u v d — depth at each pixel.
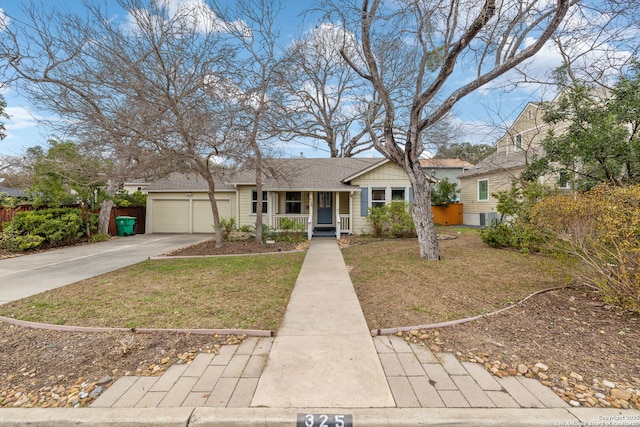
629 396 2.34
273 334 3.52
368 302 4.60
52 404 2.37
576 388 2.46
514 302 4.50
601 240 4.19
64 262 8.30
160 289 5.41
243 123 9.12
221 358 3.01
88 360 3.01
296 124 11.69
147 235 15.70
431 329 3.62
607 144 6.69
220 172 12.00
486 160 18.66
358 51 8.20
